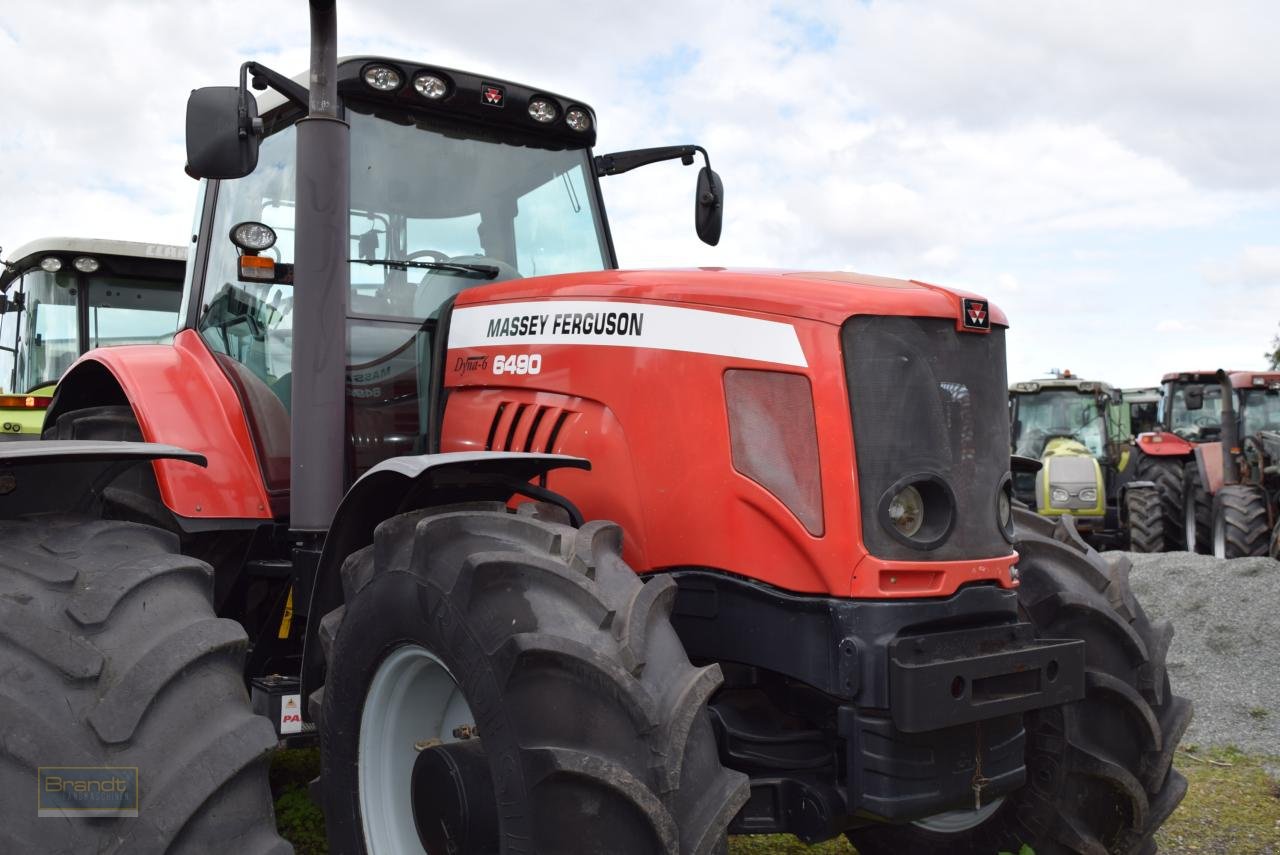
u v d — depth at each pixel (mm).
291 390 2945
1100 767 2707
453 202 3336
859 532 2260
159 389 3211
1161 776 2799
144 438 3080
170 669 2135
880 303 2361
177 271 7535
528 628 2037
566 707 1986
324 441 2732
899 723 2170
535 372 2789
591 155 3682
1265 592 6277
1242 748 4543
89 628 2158
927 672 2178
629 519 2570
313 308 2723
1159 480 11562
